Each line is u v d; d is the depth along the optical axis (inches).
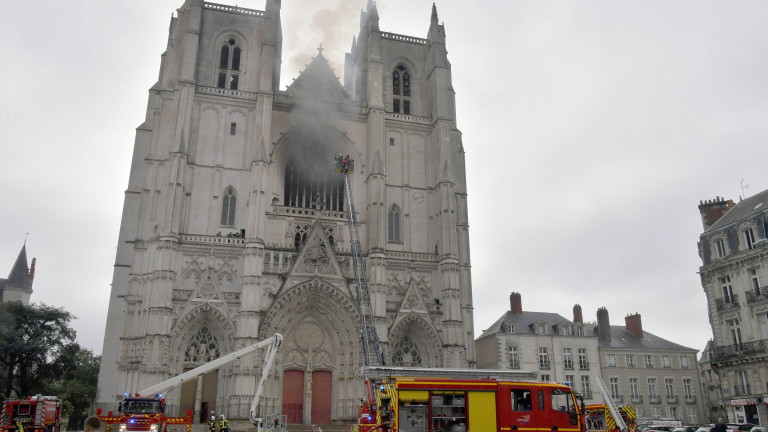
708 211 2812.5
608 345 3442.4
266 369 1631.4
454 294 2637.8
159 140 2603.3
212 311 2362.2
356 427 1229.1
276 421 1620.3
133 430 1578.5
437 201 2851.9
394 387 1114.7
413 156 2965.1
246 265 2391.7
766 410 2185.0
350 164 2812.5
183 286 2401.6
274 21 2844.5
